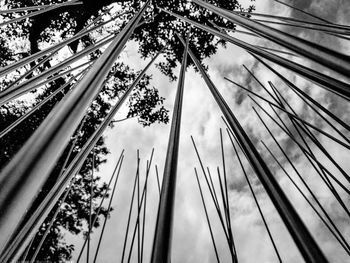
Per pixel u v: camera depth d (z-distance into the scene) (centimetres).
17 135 568
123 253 87
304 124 104
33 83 97
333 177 101
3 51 663
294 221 56
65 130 40
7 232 25
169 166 60
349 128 93
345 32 89
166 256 39
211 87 113
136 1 739
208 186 107
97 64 66
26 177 30
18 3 668
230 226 90
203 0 119
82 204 624
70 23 714
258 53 80
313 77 59
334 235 94
